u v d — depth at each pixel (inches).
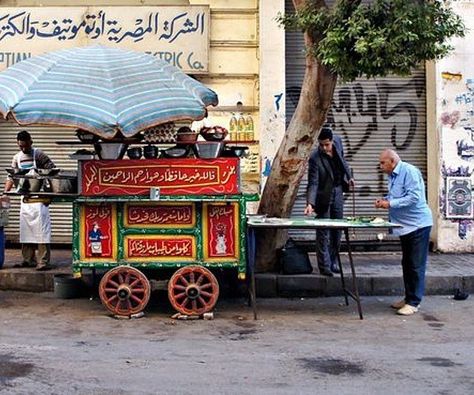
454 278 349.7
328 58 288.4
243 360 223.3
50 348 237.5
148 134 289.3
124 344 244.5
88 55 296.0
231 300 333.1
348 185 356.8
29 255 373.7
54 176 289.0
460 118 436.5
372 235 448.5
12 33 433.1
